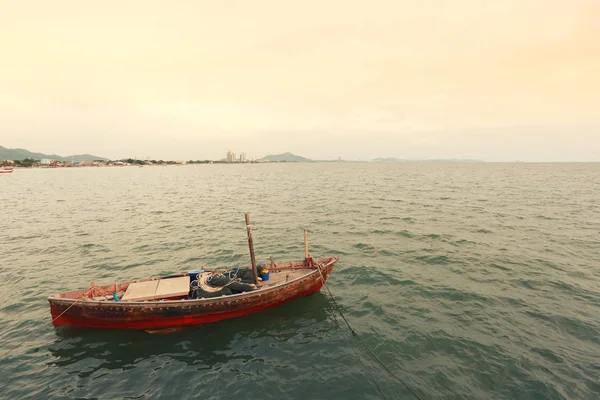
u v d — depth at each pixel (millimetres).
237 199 56938
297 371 11719
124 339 13648
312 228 33312
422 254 24016
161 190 73750
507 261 22141
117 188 78688
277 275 17328
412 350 12734
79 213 42594
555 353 12227
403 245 26500
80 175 146500
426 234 29547
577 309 15484
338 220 37000
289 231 32125
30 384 10969
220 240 28938
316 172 174875
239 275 16391
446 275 20000
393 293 17797
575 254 23438
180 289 14805
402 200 52094
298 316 15570
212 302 14312
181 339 13672
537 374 11141
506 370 11391
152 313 13922
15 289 18672
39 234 31062
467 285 18438
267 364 12117
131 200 55750
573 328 13867
